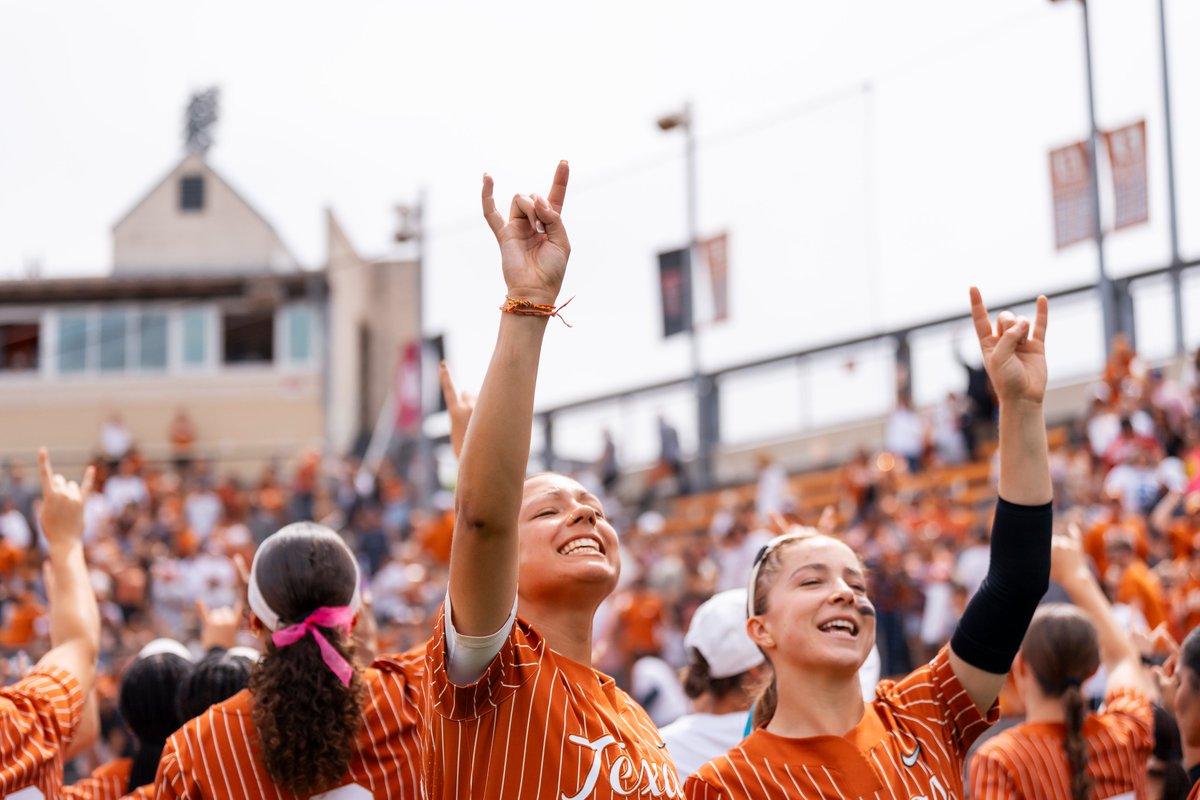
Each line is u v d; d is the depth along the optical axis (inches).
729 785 114.0
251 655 145.3
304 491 792.9
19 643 514.6
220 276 1109.7
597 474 810.2
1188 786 136.1
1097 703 222.8
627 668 483.8
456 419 149.0
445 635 100.5
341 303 1173.7
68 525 140.1
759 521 604.4
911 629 473.4
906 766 115.3
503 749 100.1
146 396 1112.2
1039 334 124.8
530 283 101.6
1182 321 689.6
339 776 114.7
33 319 1121.4
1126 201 507.2
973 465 684.7
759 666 156.0
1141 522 430.9
